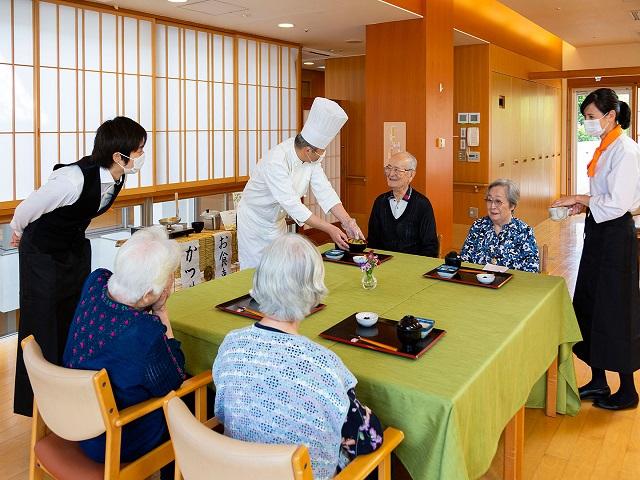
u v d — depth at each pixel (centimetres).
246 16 471
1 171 368
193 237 443
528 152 854
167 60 475
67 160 404
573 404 275
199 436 124
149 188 465
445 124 580
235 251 479
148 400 165
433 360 173
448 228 602
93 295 168
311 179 308
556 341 251
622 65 985
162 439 173
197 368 204
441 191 582
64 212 245
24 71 373
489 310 217
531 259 293
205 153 517
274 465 113
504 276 259
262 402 133
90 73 412
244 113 554
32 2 373
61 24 391
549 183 979
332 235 290
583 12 689
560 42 1005
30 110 378
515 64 777
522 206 837
